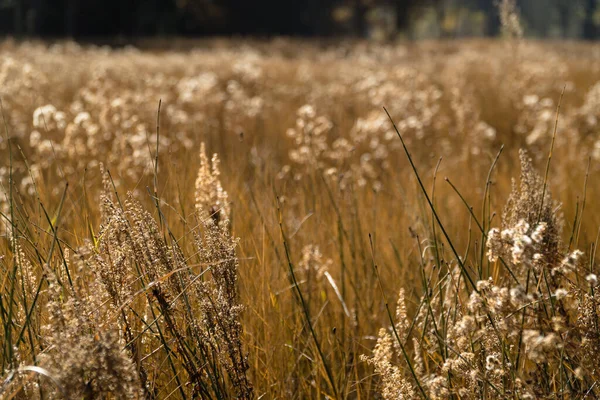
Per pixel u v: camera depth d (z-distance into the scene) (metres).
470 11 99.12
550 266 1.92
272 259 3.12
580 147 6.44
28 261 2.31
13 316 2.21
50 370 1.68
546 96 9.77
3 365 1.91
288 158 6.36
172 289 2.13
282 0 61.69
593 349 1.94
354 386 2.67
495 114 8.60
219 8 56.62
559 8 96.94
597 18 92.19
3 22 51.53
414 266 3.33
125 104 6.11
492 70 12.66
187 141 5.49
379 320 3.07
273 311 2.81
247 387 2.26
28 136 6.12
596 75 12.56
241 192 3.95
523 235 1.76
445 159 5.88
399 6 67.62
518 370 2.10
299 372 2.68
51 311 1.81
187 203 3.35
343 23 71.81
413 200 4.05
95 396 1.67
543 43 35.44
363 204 4.07
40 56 15.93
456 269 2.45
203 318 2.16
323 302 3.14
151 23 52.19
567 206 4.30
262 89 11.45
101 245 2.10
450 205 4.29
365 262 3.38
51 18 49.47
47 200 3.47
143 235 2.10
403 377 2.34
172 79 10.41
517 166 5.56
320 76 14.00
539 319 1.87
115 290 2.04
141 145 4.78
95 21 49.94
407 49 31.67
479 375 1.95
